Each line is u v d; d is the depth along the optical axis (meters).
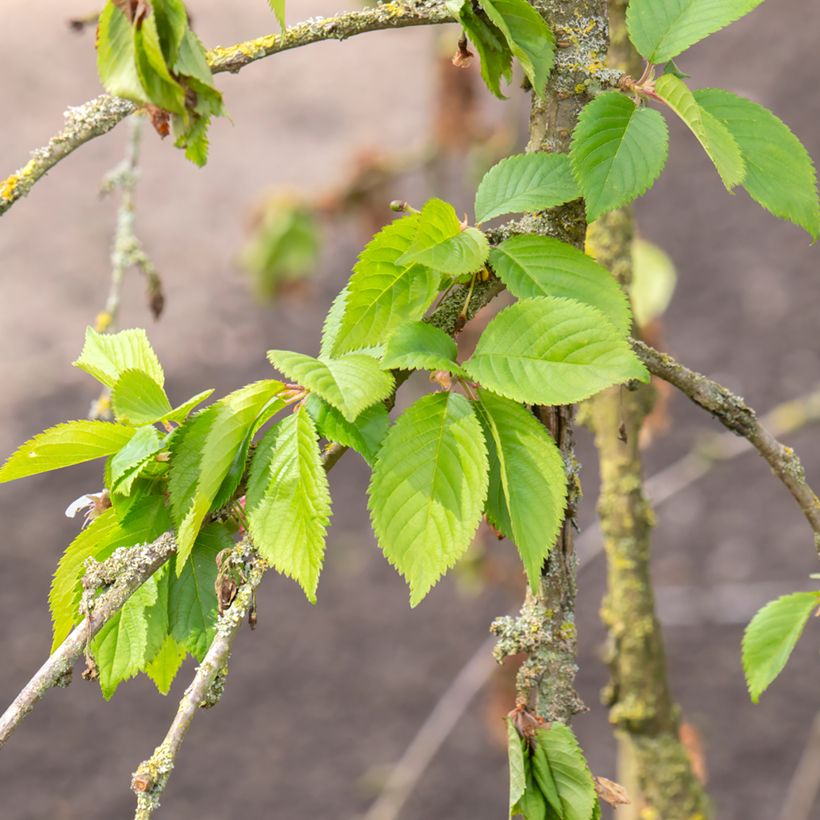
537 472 1.17
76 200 12.13
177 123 1.21
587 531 7.42
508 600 8.41
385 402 1.24
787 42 12.71
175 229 11.62
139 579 1.21
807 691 7.56
